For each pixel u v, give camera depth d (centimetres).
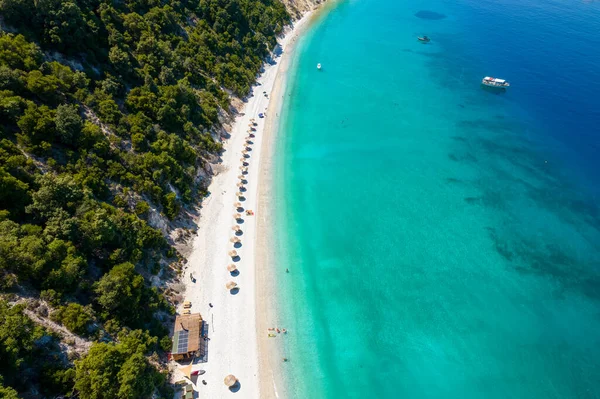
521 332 6266
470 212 8412
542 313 6556
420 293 6725
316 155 9669
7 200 4884
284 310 6234
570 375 5769
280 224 7688
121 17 8744
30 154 5519
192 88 9506
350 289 6688
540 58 14988
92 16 7969
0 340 3803
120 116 7112
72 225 5044
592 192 9100
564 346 6119
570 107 12169
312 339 5916
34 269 4472
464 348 5994
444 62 14600
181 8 11081
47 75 6353
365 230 7806
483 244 7712
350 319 6241
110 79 7500
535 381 5675
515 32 17200
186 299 6069
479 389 5534
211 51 11125
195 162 8031
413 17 18412
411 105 11988
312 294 6531
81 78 6781
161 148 7369
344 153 9819
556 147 10506
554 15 19100
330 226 7825
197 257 6694
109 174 6266
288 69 13288
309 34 15988
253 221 7612
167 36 9881
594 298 6838
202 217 7419
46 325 4359
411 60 14625
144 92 7944
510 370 5775
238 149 9275
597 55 15162
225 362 5444
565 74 13925
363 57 14638
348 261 7162
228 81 10775
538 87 13188
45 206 5006
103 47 7962
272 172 8912
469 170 9581
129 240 5741
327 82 12875
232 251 6900
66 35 7000
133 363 4359
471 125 11250
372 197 8600
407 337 6072
